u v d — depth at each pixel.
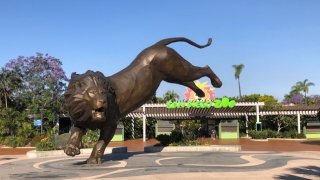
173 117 43.97
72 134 14.83
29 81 44.44
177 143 23.36
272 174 12.60
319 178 11.86
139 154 20.09
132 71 16.67
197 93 19.47
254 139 39.88
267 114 44.62
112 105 15.20
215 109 43.12
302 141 37.91
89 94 14.13
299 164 15.65
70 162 17.02
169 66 17.48
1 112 35.88
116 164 15.45
